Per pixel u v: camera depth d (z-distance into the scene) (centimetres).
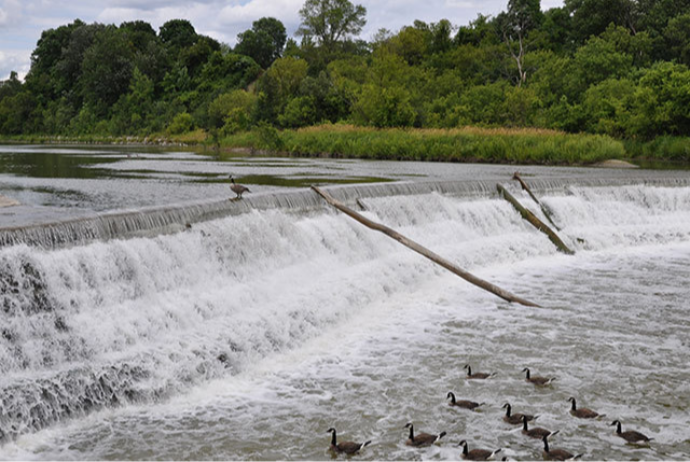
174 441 952
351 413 1046
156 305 1320
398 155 5522
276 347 1327
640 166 4525
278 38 15488
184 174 3509
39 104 14475
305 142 6375
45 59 16325
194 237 1513
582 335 1424
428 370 1224
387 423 1012
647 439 964
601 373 1216
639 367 1245
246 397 1104
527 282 1894
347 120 8444
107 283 1290
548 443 952
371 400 1094
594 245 2367
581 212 2581
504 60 9281
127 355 1146
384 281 1745
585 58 6994
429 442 947
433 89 8525
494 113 7094
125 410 1048
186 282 1436
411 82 8619
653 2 9256
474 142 5269
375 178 3266
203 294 1411
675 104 5241
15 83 16200
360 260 1880
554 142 5028
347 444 929
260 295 1498
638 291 1791
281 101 9156
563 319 1538
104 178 3228
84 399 1036
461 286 1833
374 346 1353
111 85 13525
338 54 11906
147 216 1462
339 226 1895
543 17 10925
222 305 1402
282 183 2981
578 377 1196
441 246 2095
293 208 1872
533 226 2408
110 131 12481
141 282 1338
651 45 8100
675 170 4106
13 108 14238
